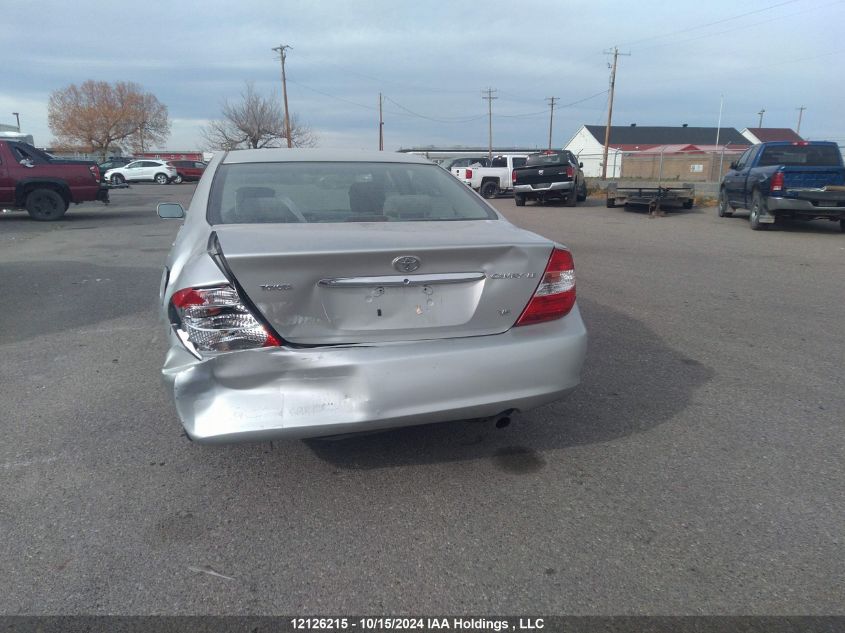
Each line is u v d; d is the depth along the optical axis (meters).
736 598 2.42
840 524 2.86
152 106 84.50
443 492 3.14
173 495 3.11
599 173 78.69
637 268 9.08
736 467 3.36
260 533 2.81
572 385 3.15
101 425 3.85
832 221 15.34
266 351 2.71
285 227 3.18
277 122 63.50
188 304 2.70
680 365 4.89
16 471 3.32
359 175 3.90
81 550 2.69
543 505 3.03
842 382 4.54
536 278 3.05
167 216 4.97
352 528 2.85
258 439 2.73
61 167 15.77
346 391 2.79
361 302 2.81
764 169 13.59
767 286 7.77
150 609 2.37
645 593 2.45
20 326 6.04
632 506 3.02
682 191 17.81
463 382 2.89
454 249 2.86
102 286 7.84
